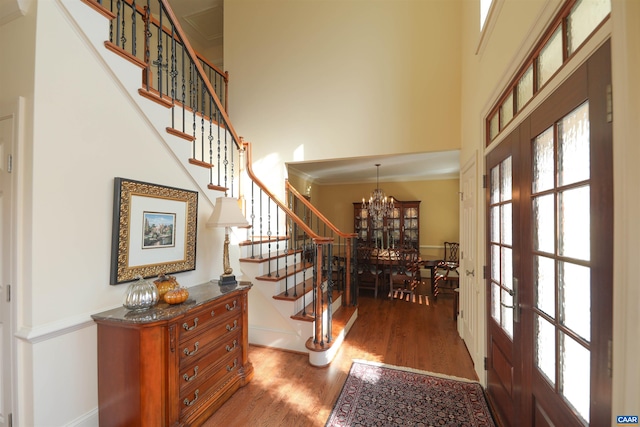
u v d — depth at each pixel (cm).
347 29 376
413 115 346
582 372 102
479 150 236
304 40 395
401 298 493
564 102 110
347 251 374
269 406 198
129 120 182
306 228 269
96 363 160
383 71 359
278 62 405
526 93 151
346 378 233
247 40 421
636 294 74
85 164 157
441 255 655
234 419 185
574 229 107
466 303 293
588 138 97
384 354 278
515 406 160
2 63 148
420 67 344
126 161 180
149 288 162
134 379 150
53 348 142
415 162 512
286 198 401
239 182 318
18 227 137
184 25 504
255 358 268
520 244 152
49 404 141
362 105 366
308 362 260
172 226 208
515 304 157
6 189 142
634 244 75
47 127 141
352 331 339
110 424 156
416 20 348
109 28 173
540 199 134
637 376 74
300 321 274
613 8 80
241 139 314
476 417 187
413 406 198
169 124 212
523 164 148
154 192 194
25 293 136
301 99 393
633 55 75
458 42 331
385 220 668
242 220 227
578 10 105
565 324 113
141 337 148
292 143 395
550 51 126
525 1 142
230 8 430
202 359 181
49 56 143
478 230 237
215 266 256
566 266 112
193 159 230
